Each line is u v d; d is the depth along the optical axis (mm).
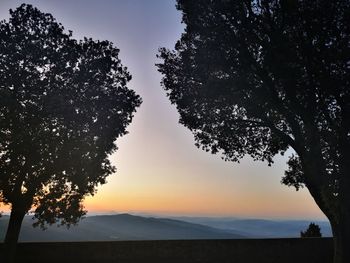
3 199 20312
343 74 15336
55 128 20219
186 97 19844
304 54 15500
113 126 22016
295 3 15500
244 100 18688
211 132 20766
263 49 17094
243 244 25672
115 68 22984
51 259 21766
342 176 16562
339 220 16562
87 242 22625
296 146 18156
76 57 21516
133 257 23281
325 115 16391
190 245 24594
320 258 27062
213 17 17906
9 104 19203
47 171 19641
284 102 18234
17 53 20438
